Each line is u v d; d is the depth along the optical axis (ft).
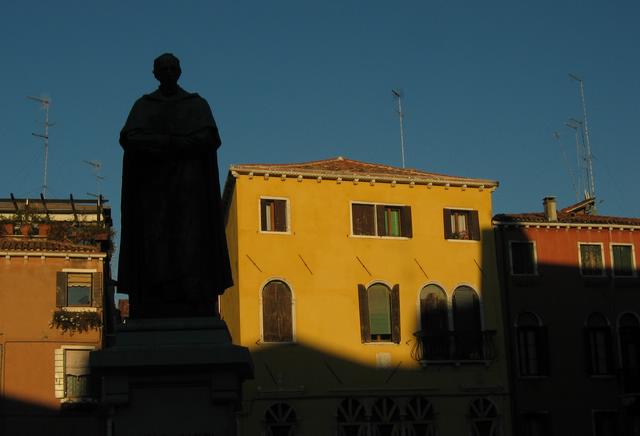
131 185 31.68
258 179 122.52
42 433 119.44
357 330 122.62
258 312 119.03
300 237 122.72
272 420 116.67
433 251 128.26
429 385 123.54
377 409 120.78
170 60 31.94
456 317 127.54
